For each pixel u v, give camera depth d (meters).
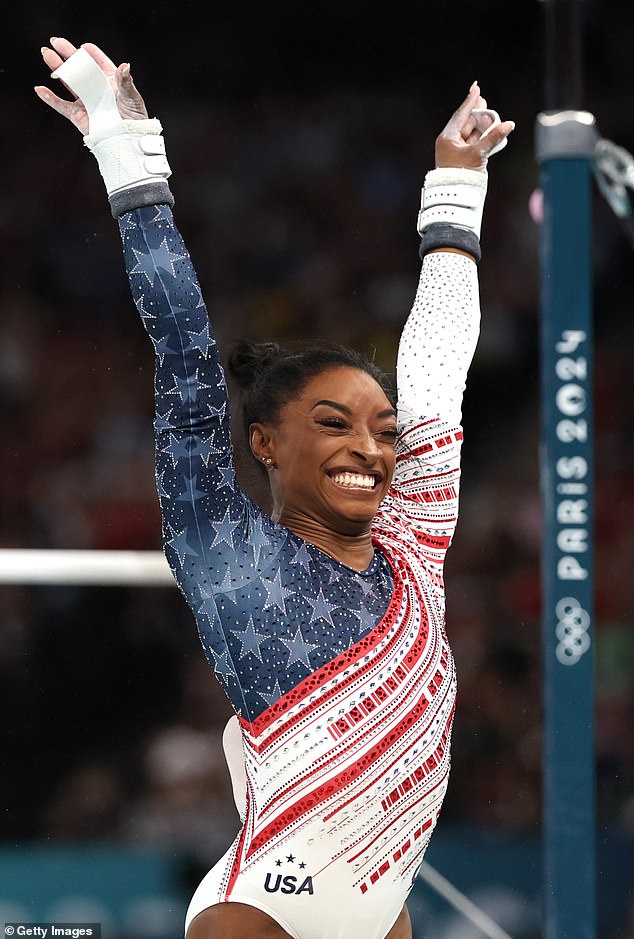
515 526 18.69
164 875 12.64
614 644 17.58
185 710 16.73
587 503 6.70
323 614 5.37
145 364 19.64
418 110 20.64
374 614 5.47
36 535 18.53
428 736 5.43
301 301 20.03
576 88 6.77
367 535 5.72
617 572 18.30
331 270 20.22
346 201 20.42
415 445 6.10
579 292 6.70
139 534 18.52
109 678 17.02
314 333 19.89
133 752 16.66
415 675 5.44
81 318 19.77
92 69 5.53
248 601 5.33
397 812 5.34
